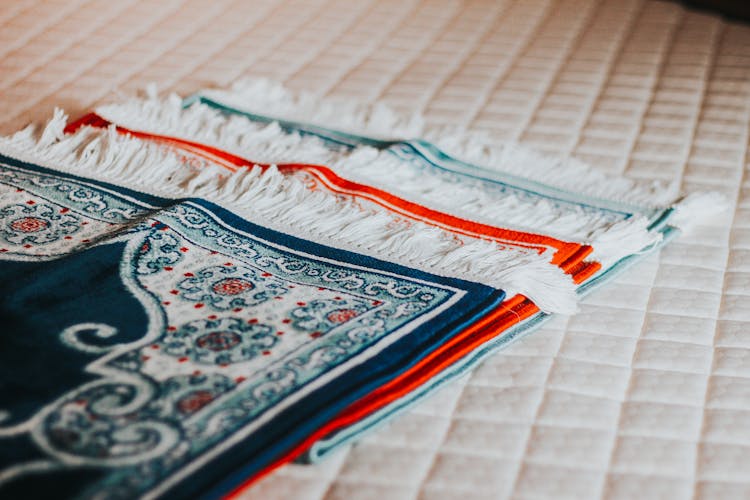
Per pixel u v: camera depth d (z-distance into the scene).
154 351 1.09
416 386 1.08
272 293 1.22
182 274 1.25
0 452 0.92
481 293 1.23
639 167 1.69
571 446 1.05
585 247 1.37
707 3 2.54
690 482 1.01
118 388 1.02
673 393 1.15
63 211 1.40
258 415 0.99
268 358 1.09
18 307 1.15
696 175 1.67
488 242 1.36
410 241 1.35
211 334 1.13
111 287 1.21
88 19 2.17
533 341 1.23
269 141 1.67
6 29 2.10
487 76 2.02
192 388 1.03
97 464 0.92
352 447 1.04
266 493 0.96
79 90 1.86
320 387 1.04
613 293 1.35
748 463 1.04
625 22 2.32
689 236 1.50
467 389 1.14
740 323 1.29
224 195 1.45
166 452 0.94
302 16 2.28
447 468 1.01
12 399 0.99
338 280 1.26
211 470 0.92
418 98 1.92
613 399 1.14
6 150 1.56
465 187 1.58
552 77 2.02
